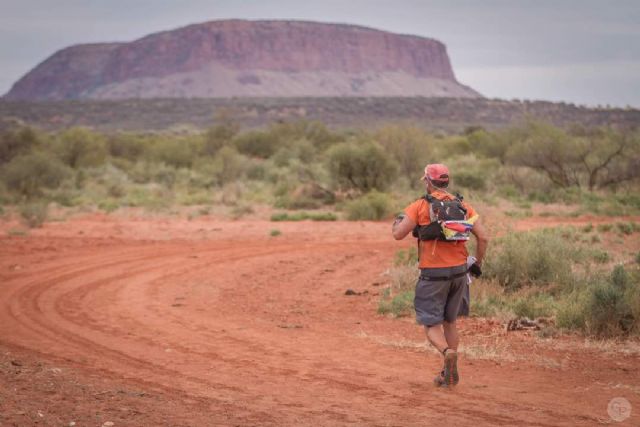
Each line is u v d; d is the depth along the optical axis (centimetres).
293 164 8844
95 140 10119
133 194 6900
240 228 4444
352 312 2184
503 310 2048
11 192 6519
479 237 1297
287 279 2792
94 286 2622
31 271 2953
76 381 1259
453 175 6375
